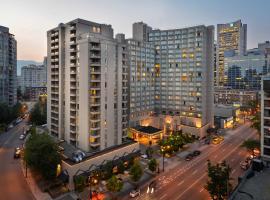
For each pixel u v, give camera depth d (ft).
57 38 284.00
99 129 244.01
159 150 304.50
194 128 372.99
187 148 316.40
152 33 418.10
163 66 412.16
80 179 192.75
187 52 389.19
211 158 276.21
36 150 208.03
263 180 159.84
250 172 171.63
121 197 186.60
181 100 399.24
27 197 186.09
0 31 500.33
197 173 232.53
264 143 233.96
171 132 374.22
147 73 397.39
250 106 602.03
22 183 209.67
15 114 463.83
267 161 206.69
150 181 214.90
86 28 263.70
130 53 361.51
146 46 391.65
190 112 391.45
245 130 428.56
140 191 196.54
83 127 246.47
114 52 255.09
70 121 265.13
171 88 407.64
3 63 505.66
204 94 383.04
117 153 245.04
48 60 305.12
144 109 395.75
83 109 244.83
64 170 209.87
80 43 244.83
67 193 192.65
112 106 255.70
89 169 212.84
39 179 216.13
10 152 294.66
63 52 276.82
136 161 230.48
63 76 279.08
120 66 263.29
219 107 514.27
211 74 398.01
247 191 142.61
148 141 337.93
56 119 293.02
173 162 263.70
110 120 254.06
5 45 510.99
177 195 189.88
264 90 232.53
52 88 300.81
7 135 377.50
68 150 246.06
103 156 228.22
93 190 196.13
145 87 395.14
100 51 239.50
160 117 407.03
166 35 406.21
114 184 183.83
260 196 135.54
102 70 242.17
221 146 325.83
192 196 188.14
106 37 262.06
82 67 243.19
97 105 240.32
